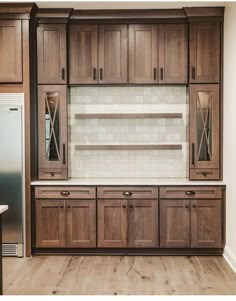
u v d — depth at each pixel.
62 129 4.80
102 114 5.01
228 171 4.50
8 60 4.60
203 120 4.79
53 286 3.73
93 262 4.46
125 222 4.66
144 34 4.82
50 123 4.81
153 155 5.23
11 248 4.66
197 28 4.75
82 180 4.91
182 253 4.71
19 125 4.60
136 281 3.86
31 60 4.71
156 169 5.23
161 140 5.22
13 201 4.62
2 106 4.59
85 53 4.84
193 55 4.76
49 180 4.84
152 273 4.09
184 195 4.64
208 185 4.63
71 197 4.66
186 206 4.64
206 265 4.34
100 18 4.80
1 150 4.61
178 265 4.35
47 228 4.69
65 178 4.84
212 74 4.77
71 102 5.21
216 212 4.64
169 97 5.19
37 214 4.68
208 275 4.02
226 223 4.58
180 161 5.21
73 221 4.68
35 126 4.82
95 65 4.84
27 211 4.64
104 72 4.84
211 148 4.79
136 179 5.07
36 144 4.84
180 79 4.81
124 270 4.18
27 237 4.64
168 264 4.38
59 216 4.68
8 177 4.62
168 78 4.82
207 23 4.75
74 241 4.68
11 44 4.59
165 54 4.81
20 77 4.59
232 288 3.67
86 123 5.22
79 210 4.67
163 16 4.76
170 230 4.65
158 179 5.07
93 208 4.66
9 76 4.60
